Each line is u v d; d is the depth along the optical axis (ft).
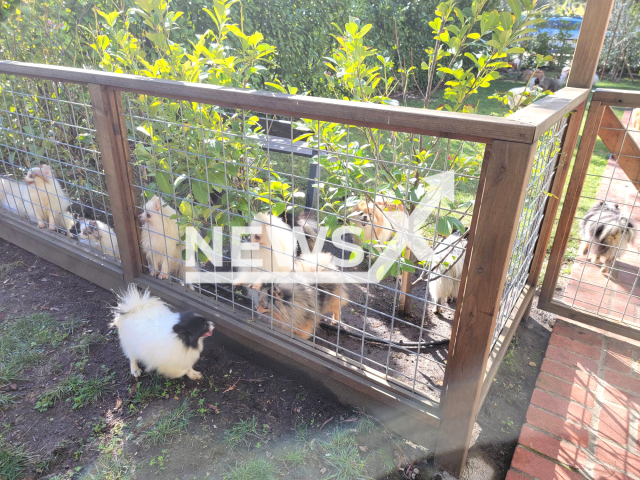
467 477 7.36
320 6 27.71
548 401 8.73
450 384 6.84
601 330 11.00
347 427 8.22
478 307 6.13
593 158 24.71
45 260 14.02
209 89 7.70
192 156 10.05
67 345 10.36
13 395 8.89
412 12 35.53
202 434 8.14
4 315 11.35
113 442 7.94
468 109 9.28
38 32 16.31
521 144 5.14
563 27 45.29
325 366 8.43
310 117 6.76
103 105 9.48
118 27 14.42
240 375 9.55
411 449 7.80
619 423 8.24
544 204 10.37
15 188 14.44
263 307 9.20
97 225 12.81
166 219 11.47
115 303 11.88
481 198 5.81
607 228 12.87
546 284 11.24
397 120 5.95
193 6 19.42
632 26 47.09
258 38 9.43
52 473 7.36
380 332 10.85
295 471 7.43
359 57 9.04
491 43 7.80
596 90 9.43
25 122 15.93
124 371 9.62
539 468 7.30
